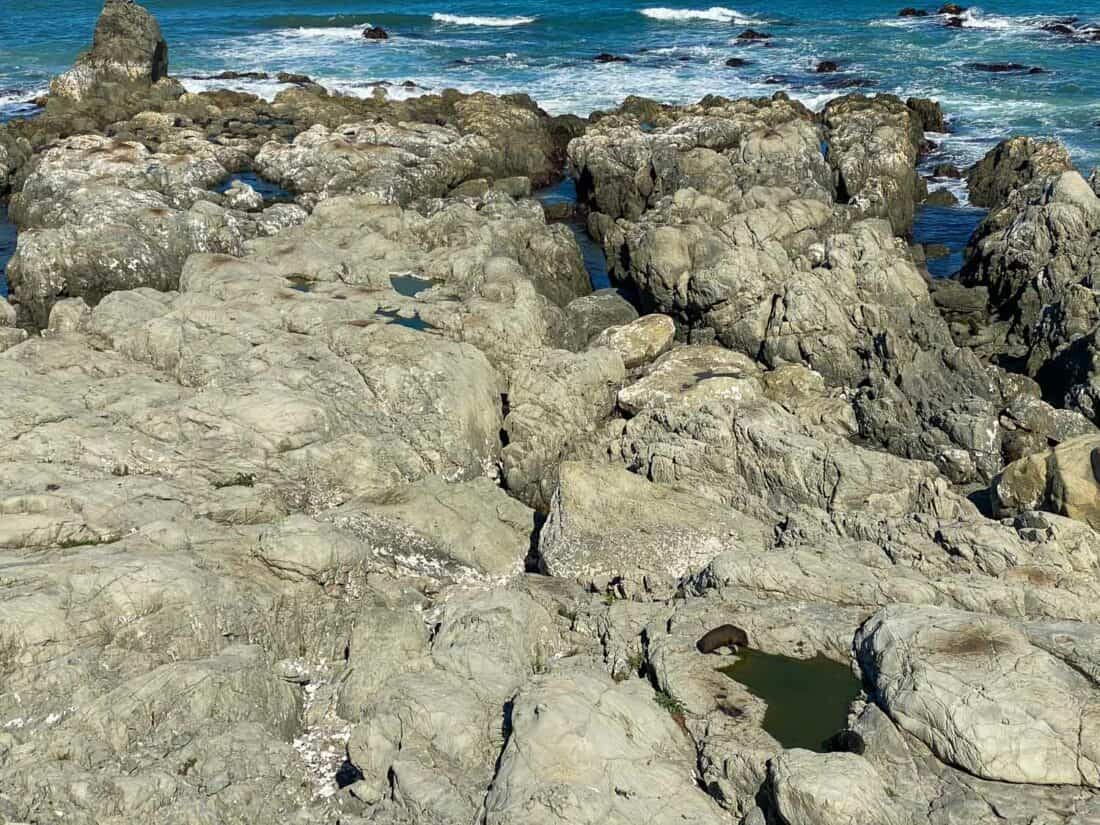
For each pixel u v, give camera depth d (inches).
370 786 850.8
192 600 987.3
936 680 827.4
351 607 1070.4
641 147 2340.1
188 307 1515.7
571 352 1552.7
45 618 942.4
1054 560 1033.5
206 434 1266.0
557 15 4544.8
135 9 3319.4
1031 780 775.1
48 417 1263.5
